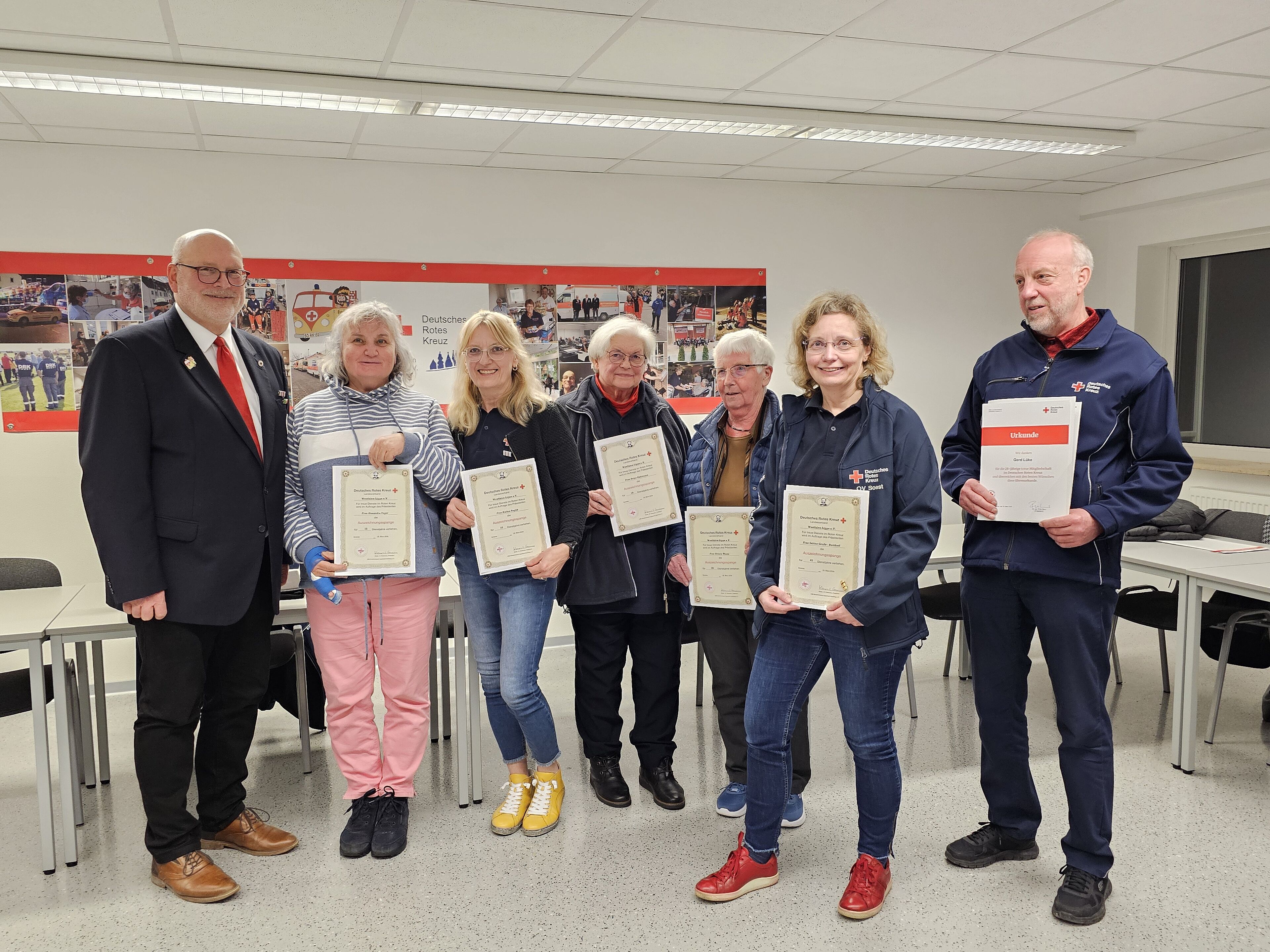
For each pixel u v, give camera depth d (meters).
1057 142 4.56
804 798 2.97
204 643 2.40
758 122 4.05
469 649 2.91
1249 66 3.58
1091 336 2.19
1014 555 2.23
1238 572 3.04
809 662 2.22
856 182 5.48
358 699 2.61
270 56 3.27
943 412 5.91
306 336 4.63
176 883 2.38
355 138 4.23
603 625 2.85
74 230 4.26
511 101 3.68
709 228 5.32
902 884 2.41
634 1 2.86
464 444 2.67
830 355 2.09
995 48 3.35
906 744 3.43
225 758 2.60
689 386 5.35
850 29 3.14
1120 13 3.05
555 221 5.03
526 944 2.17
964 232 5.84
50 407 4.29
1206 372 5.80
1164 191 5.44
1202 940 2.14
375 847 2.60
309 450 2.53
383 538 2.50
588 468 2.77
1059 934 2.17
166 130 4.03
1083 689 2.20
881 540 2.08
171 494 2.30
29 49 3.17
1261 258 5.44
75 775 2.82
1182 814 2.81
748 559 2.30
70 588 3.05
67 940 2.22
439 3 2.84
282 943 2.19
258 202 4.52
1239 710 3.75
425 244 4.80
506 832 2.73
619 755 3.03
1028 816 2.48
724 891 2.34
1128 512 2.09
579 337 5.11
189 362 2.33
